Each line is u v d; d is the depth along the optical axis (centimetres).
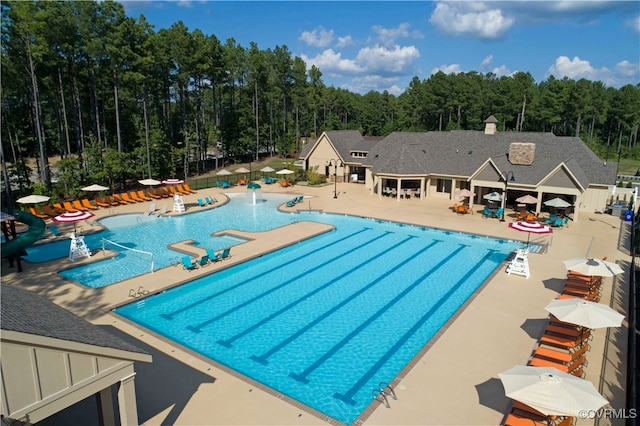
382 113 12119
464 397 1252
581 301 1484
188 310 1917
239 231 3158
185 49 5994
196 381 1338
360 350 1579
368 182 4975
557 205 3231
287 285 2203
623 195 4100
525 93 9675
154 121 5856
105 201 3994
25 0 3800
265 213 3834
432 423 1141
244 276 2331
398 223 3366
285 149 8519
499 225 3272
